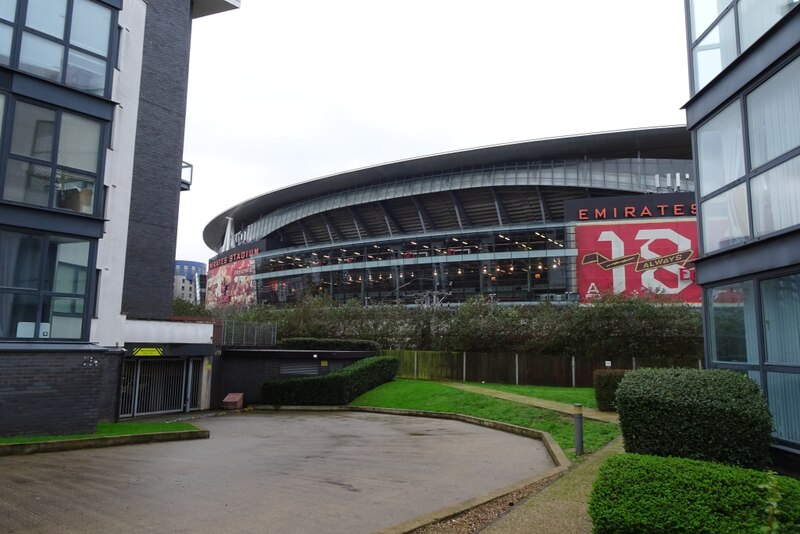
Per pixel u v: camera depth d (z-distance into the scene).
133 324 21.66
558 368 29.91
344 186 86.19
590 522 6.57
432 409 22.30
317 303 42.50
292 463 11.43
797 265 7.61
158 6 26.86
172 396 24.06
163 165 26.39
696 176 10.41
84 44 14.77
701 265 10.09
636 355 29.38
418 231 86.12
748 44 9.02
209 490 8.73
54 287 13.70
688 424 7.77
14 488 8.48
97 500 7.89
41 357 13.24
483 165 74.81
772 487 4.52
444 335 35.44
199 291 142.75
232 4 30.25
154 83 26.33
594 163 69.25
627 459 6.58
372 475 10.18
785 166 8.00
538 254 60.44
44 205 13.53
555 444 12.77
